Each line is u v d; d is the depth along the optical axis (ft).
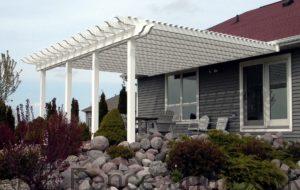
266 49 40.81
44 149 26.17
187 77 53.88
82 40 39.40
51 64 46.70
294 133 40.63
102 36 37.29
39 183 26.02
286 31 43.45
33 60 48.08
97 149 32.50
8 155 25.85
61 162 26.91
